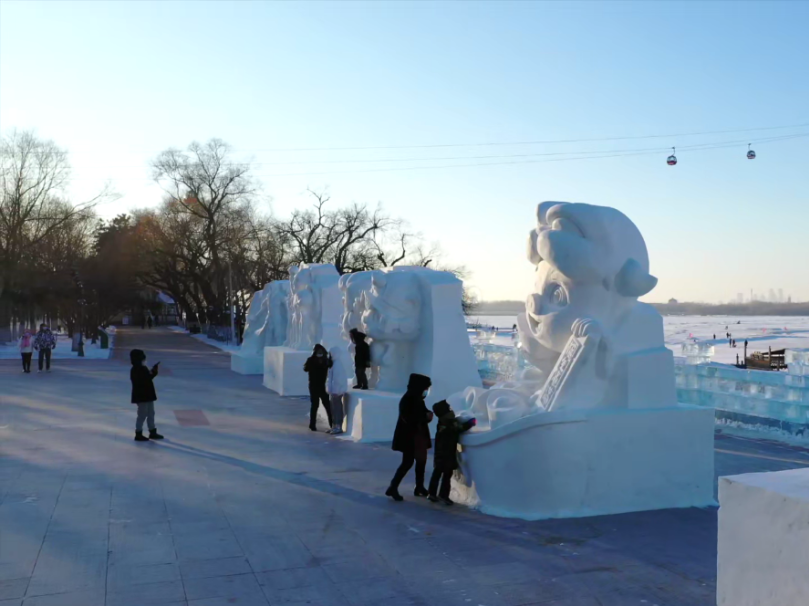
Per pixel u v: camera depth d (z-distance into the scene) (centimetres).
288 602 554
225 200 5953
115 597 562
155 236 6125
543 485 776
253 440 1275
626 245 830
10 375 2556
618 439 798
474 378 1347
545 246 821
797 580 315
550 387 827
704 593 570
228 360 3525
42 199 4703
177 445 1222
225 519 775
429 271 1407
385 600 559
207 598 561
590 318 812
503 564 636
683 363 1534
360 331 1449
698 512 797
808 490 325
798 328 9244
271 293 2723
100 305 5681
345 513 802
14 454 1130
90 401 1809
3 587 581
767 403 1267
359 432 1279
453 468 841
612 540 699
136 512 801
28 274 4512
